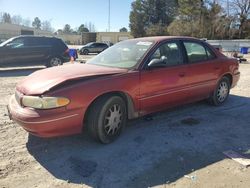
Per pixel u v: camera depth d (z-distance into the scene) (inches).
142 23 2719.0
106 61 204.2
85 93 157.8
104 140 171.2
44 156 158.9
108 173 141.9
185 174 140.9
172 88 203.0
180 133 191.8
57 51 576.4
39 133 150.5
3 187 130.0
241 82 397.1
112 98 170.1
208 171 143.6
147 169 145.5
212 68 236.8
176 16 2405.3
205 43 240.4
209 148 169.6
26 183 133.4
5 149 166.2
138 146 171.3
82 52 1323.8
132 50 201.9
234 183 133.6
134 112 185.9
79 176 139.3
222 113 236.5
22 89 162.4
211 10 1989.4
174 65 205.9
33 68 597.3
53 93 150.3
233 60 263.9
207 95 241.4
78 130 160.6
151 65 186.7
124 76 175.6
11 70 562.9
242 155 160.9
